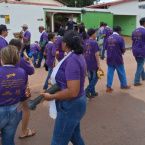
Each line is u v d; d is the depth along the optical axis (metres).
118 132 3.65
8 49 2.32
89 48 4.80
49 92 2.15
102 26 11.27
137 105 4.80
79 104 2.22
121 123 3.96
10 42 3.14
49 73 5.58
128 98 5.24
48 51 5.56
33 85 6.39
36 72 8.02
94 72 4.93
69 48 2.17
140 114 4.35
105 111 4.49
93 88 5.25
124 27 21.22
